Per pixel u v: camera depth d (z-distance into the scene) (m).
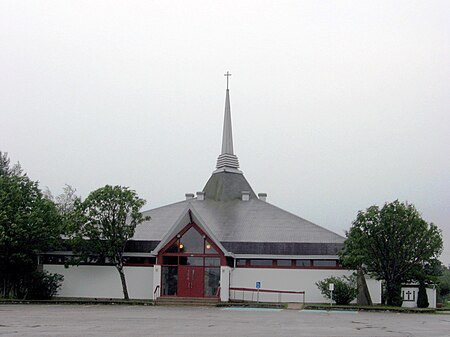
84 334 18.12
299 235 45.72
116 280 45.09
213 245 42.91
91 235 41.59
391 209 39.88
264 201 54.97
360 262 39.16
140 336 17.80
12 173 65.62
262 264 44.19
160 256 43.09
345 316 30.25
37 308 33.16
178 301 40.34
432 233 39.88
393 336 19.14
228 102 59.94
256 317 28.27
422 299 44.19
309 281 43.31
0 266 41.56
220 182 55.53
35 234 40.09
